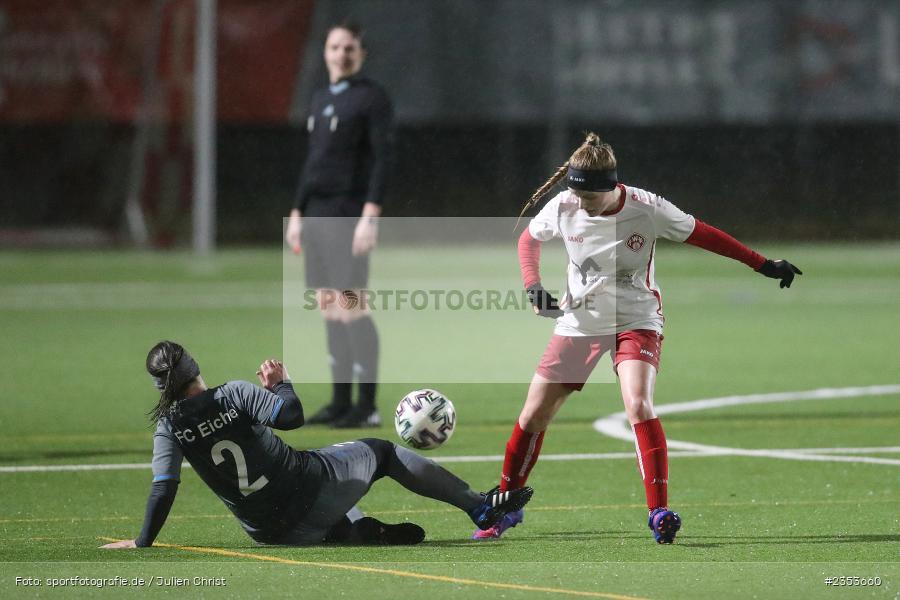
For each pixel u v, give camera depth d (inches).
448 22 4655.5
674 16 4719.5
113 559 895.1
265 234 4909.0
